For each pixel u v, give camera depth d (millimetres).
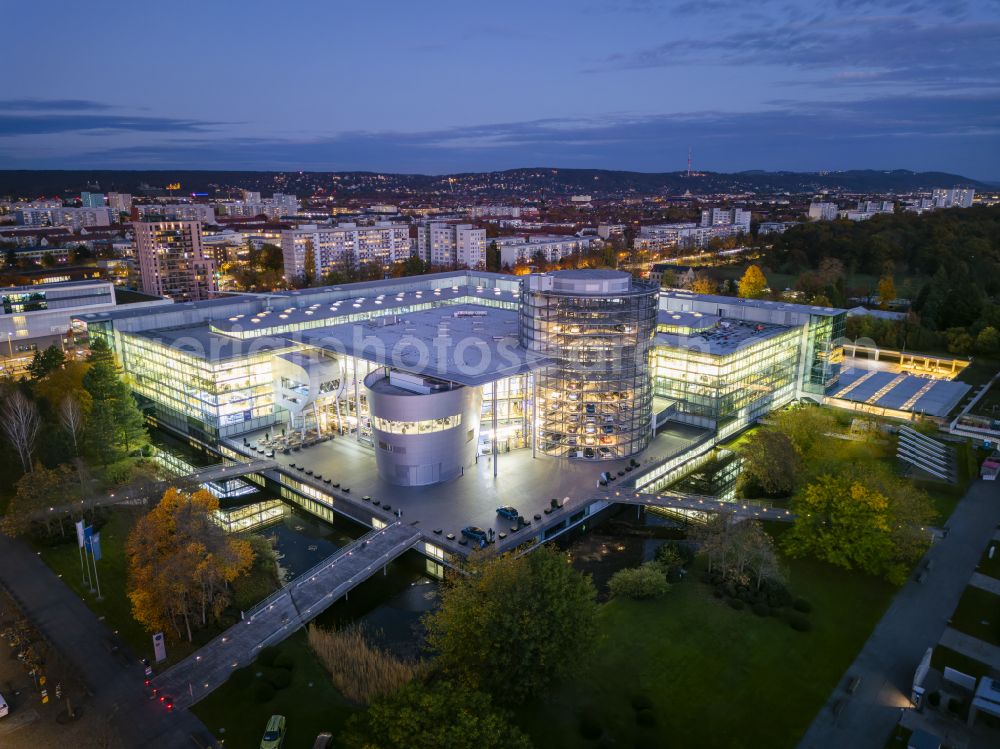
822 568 94188
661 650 78312
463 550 96188
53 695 71562
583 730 66375
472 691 65438
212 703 70812
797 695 71500
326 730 67062
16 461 118875
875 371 183125
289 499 124375
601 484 117375
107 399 127688
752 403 149750
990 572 92875
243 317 164125
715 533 93312
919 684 71438
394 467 117062
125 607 86688
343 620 88625
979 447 133750
